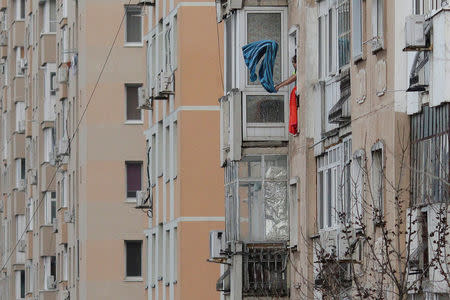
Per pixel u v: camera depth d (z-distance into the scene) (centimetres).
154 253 7531
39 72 11031
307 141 4934
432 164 3747
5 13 13538
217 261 5738
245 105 5325
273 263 5338
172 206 6925
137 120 8919
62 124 10062
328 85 4766
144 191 7644
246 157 5347
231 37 5444
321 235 4744
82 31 9075
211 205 6694
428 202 3619
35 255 11206
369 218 4025
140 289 8806
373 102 4159
